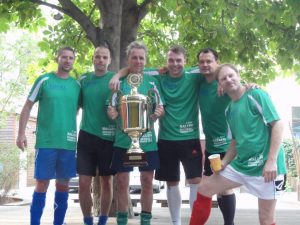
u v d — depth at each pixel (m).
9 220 8.27
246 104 4.92
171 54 5.89
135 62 5.92
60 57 5.95
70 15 8.52
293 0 7.96
